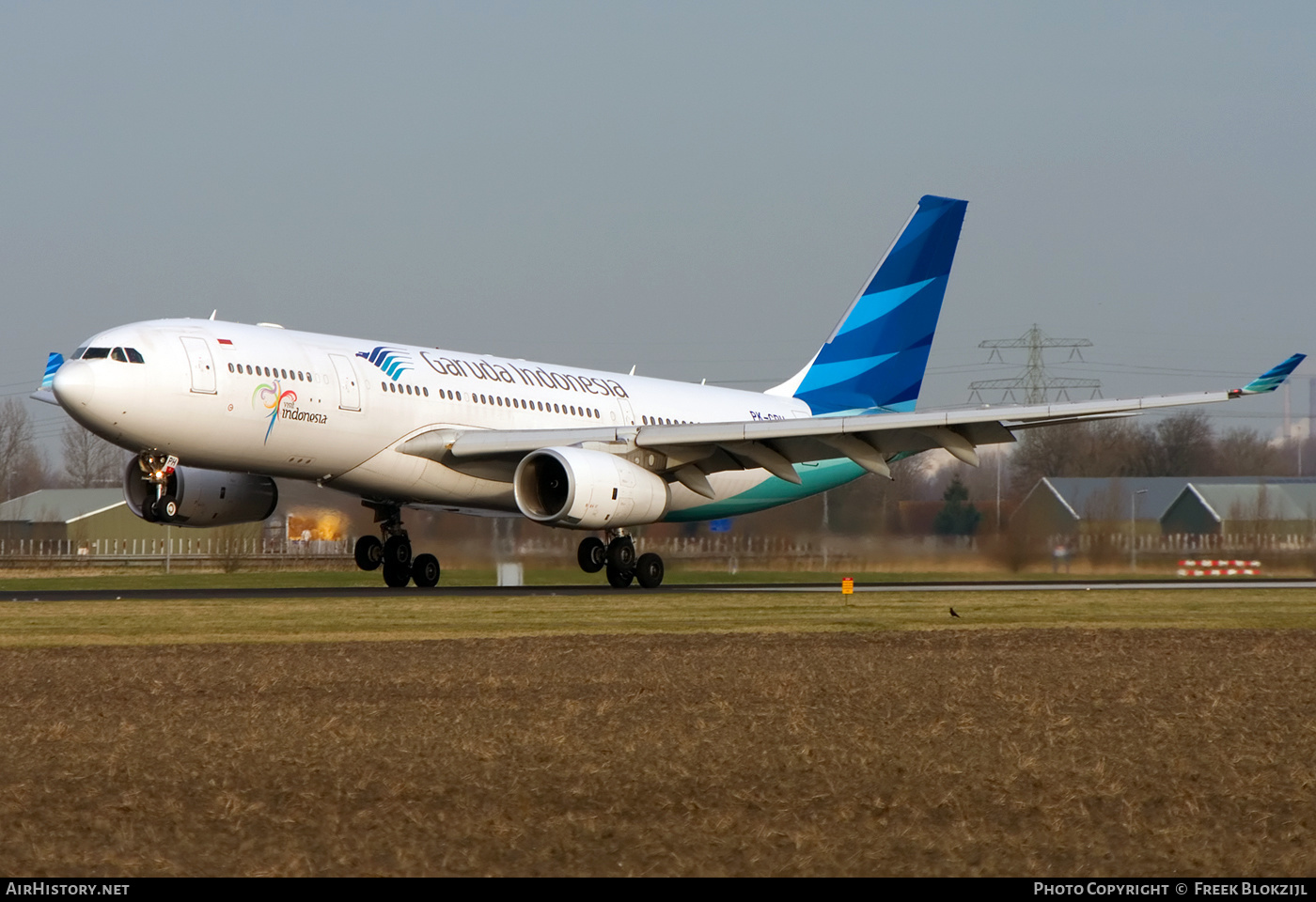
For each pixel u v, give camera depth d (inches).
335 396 4279.0
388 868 1258.6
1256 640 3117.6
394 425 4434.1
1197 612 3929.6
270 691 2217.0
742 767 1638.8
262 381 4106.8
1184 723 1940.2
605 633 3157.0
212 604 3912.4
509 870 1252.5
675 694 2180.1
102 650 2792.8
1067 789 1539.1
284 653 2738.7
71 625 3309.5
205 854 1295.5
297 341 4315.9
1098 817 1427.2
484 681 2327.8
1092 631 3292.3
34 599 4190.5
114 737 1812.3
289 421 4168.3
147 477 4212.6
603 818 1413.6
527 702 2101.4
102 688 2249.0
